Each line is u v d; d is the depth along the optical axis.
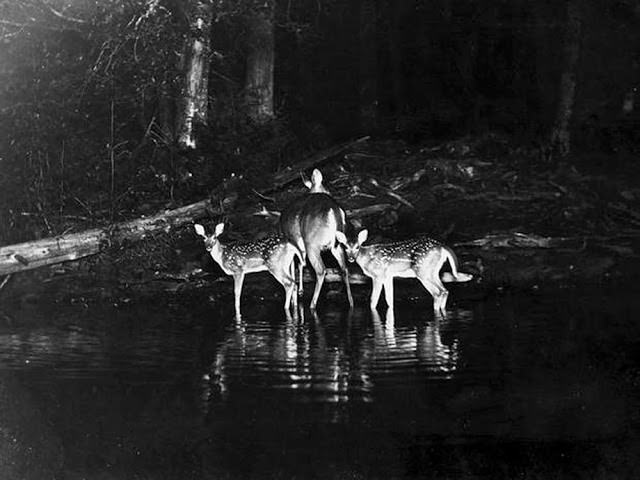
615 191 22.14
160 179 20.91
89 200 19.97
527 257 17.58
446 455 7.66
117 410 9.05
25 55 20.89
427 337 12.18
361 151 24.61
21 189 19.58
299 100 31.14
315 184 16.91
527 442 7.91
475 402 9.02
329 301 15.85
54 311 15.58
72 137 20.70
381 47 31.98
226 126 22.27
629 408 8.75
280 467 7.46
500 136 26.75
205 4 22.17
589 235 18.86
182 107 22.47
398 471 7.29
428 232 18.95
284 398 9.30
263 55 25.19
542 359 10.65
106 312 15.34
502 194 20.97
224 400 9.30
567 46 26.48
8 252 17.11
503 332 12.27
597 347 11.17
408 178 21.83
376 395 9.32
